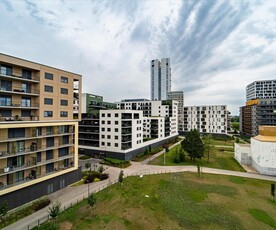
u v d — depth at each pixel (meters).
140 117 62.09
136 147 59.28
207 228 20.59
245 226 21.19
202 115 109.12
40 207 25.62
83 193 30.97
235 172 43.12
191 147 51.66
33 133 30.14
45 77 32.69
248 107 109.62
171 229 20.27
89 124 59.56
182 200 27.36
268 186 34.19
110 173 42.38
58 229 20.33
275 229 20.86
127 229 20.27
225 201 27.42
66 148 37.03
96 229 20.27
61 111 35.53
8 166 27.12
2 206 22.23
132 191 30.86
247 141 88.88
